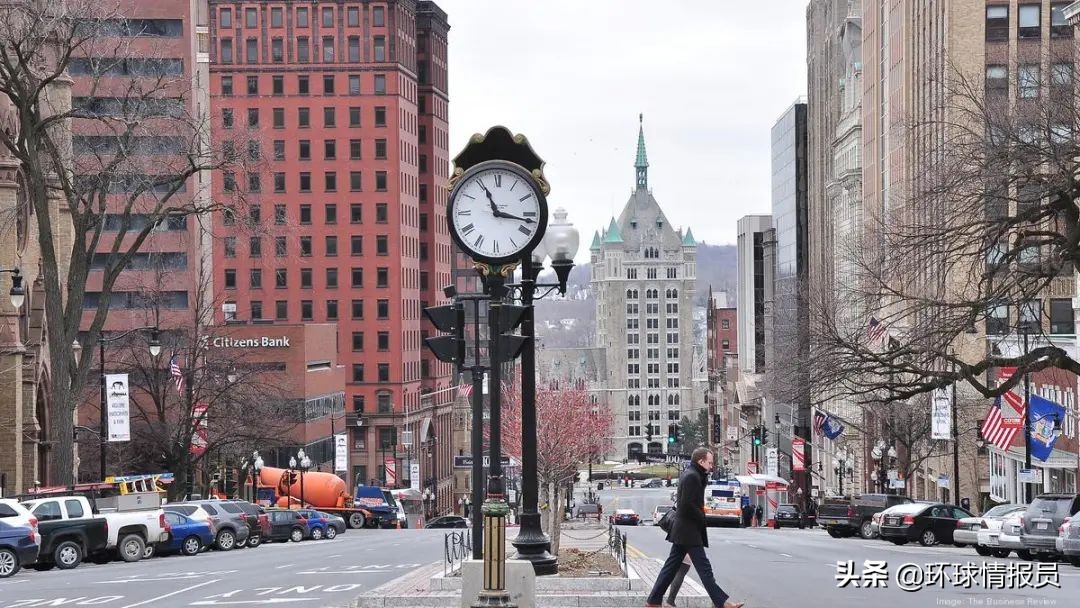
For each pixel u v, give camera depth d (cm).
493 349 2372
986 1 10206
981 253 5025
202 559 5578
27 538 4612
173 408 9619
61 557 4984
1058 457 7656
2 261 7612
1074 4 7725
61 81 7756
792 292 13112
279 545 7331
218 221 19700
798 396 5891
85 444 9969
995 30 10219
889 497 7525
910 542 6475
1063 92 5200
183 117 6600
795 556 4928
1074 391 7575
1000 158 4850
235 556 5788
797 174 19525
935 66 10412
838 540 7088
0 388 7531
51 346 6012
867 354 5181
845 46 16075
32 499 5134
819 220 17800
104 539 5084
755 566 4228
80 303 6088
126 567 5025
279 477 11306
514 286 2889
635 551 4628
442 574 3231
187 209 6391
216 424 10038
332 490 11200
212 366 9212
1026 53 9144
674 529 2503
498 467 2323
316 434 15775
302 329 15100
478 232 2467
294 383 15012
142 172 7462
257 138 8488
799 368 5722
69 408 6028
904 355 5244
